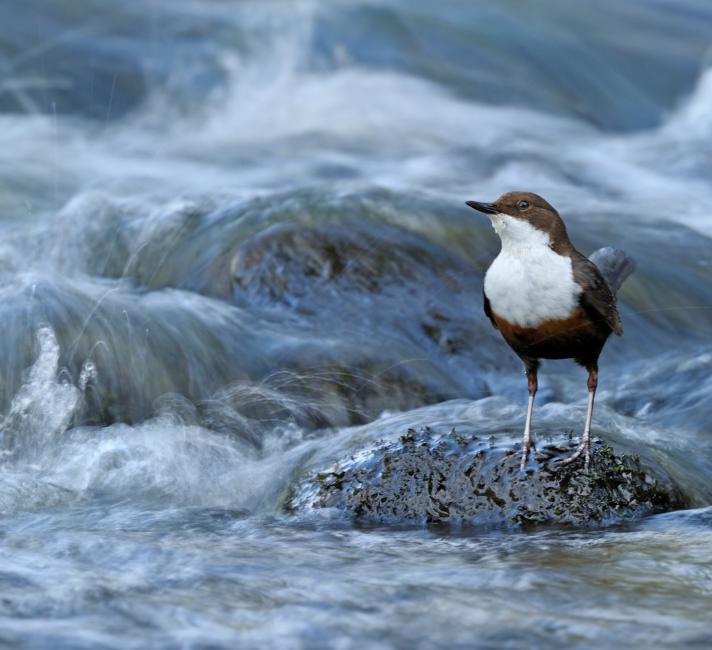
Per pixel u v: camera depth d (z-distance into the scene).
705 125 27.41
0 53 26.17
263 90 27.19
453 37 30.45
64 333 11.70
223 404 11.49
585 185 21.50
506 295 7.74
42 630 5.64
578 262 7.66
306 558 7.15
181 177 20.05
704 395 12.12
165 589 6.40
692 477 9.09
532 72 29.62
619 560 6.93
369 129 24.69
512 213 7.59
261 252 13.62
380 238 13.97
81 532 8.07
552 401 12.32
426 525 8.08
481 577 6.61
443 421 9.78
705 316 14.73
